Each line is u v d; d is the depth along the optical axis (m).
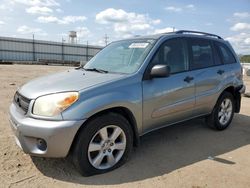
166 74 3.85
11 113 3.71
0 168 3.61
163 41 4.41
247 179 3.54
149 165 3.88
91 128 3.38
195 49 4.92
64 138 3.21
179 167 3.85
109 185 3.31
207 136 5.20
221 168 3.85
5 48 45.69
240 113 7.23
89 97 3.39
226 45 5.75
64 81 3.71
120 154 3.76
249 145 4.82
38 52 49.06
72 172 3.59
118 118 3.62
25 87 3.82
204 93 4.92
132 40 4.79
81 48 53.62
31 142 3.34
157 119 4.16
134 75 3.88
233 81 5.56
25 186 3.23
